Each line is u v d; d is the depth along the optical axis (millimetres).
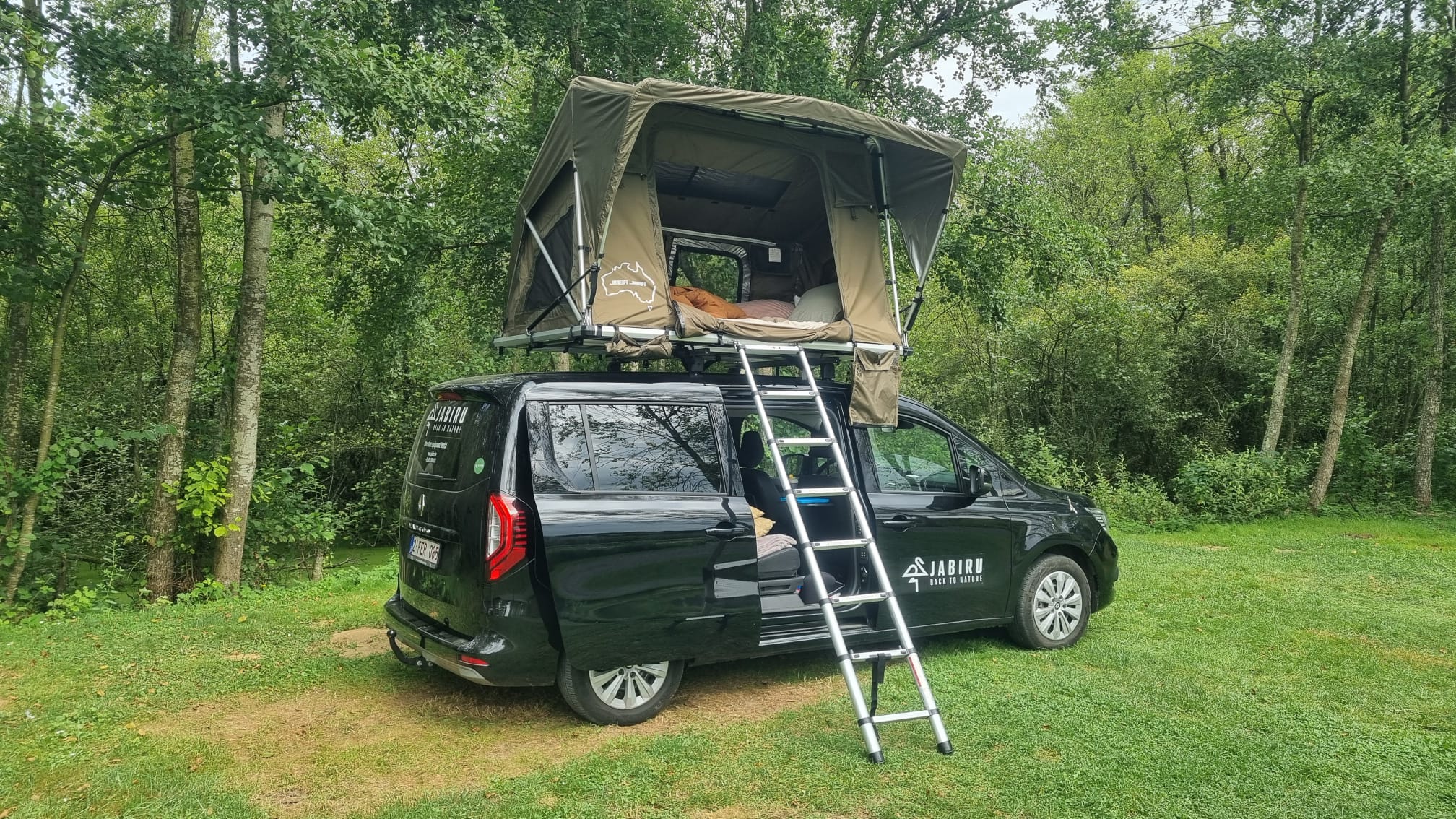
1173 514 13266
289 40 7727
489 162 11820
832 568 5164
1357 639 5977
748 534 4410
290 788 3455
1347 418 16594
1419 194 12812
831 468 5207
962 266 13641
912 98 16047
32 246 8094
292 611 6656
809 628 4762
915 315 5906
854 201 5844
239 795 3340
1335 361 17969
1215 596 7398
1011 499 5609
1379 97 14180
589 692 4113
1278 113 15648
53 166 8062
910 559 5090
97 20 7926
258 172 9141
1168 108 25547
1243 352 18078
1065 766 3658
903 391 18125
